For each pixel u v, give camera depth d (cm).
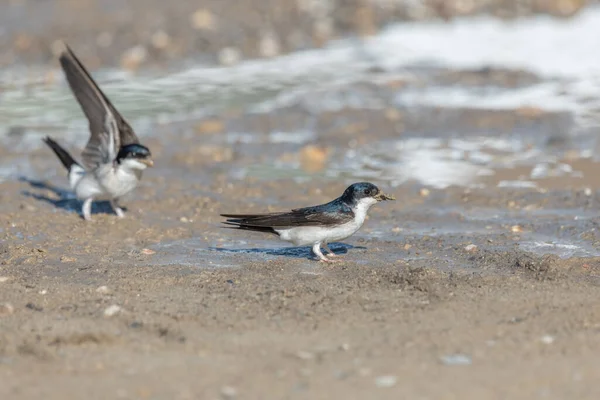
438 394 796
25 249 1318
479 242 1367
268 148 1908
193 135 1991
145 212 1544
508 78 2353
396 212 1542
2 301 1077
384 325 984
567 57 2622
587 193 1600
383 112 2084
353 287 1135
